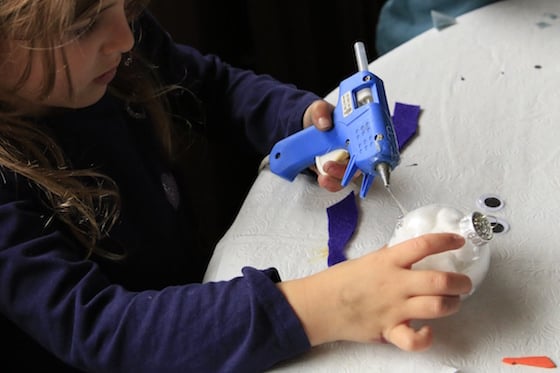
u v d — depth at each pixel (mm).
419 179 704
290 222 685
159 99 813
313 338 544
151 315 559
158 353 551
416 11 995
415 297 523
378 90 651
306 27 1306
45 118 667
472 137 744
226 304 552
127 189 741
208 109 886
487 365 521
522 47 862
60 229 650
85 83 617
